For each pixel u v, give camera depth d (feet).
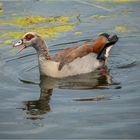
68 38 69.97
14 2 84.64
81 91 55.52
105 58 63.67
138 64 62.95
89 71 61.98
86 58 62.34
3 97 54.49
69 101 52.95
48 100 53.52
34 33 61.93
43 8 81.20
